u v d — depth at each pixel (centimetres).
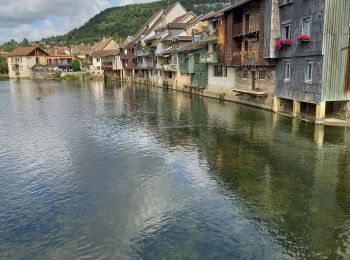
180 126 2934
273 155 2016
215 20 4697
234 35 3891
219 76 4666
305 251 1090
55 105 4547
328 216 1296
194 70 5216
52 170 1861
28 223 1293
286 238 1160
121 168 1867
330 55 2525
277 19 3031
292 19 2850
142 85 8244
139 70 8975
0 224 1287
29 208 1413
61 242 1168
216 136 2525
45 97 5634
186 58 5381
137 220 1300
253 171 1767
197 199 1462
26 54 12381
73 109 4138
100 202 1455
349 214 1310
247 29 3728
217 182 1638
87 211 1377
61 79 11444
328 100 2605
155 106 4259
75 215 1346
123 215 1341
